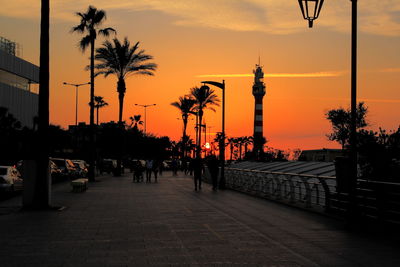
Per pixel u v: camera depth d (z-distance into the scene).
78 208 19.55
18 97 83.25
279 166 37.84
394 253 10.33
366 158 19.31
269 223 15.14
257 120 119.19
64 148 90.81
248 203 22.22
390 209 13.72
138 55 54.06
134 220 15.68
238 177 32.66
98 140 119.81
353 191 13.90
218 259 9.61
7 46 82.12
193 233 12.98
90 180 43.25
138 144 127.75
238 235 12.70
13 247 10.80
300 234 12.95
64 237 12.20
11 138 59.06
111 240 11.78
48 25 19.75
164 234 12.79
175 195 26.97
